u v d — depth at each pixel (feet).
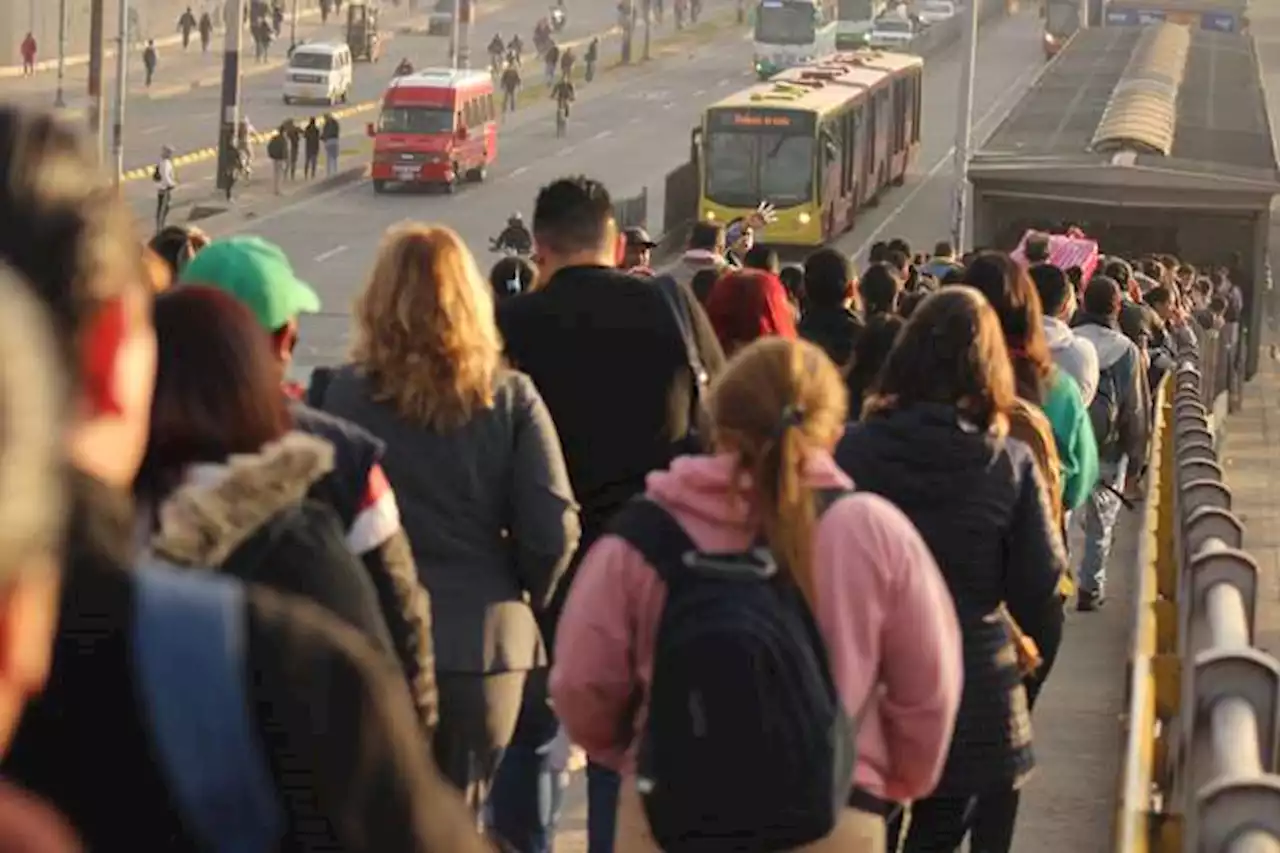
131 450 24.49
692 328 65.72
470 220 534.78
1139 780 61.87
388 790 22.72
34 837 18.85
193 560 31.55
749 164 463.42
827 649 42.83
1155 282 218.59
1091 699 115.24
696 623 41.98
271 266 52.42
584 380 65.05
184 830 22.43
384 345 56.29
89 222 23.59
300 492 32.71
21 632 19.20
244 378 37.96
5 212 23.30
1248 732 53.83
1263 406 321.73
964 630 58.70
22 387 17.85
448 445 56.90
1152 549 103.60
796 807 41.93
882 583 44.57
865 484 58.23
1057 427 85.81
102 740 22.22
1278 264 504.02
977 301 57.82
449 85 574.56
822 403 43.91
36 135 23.70
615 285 65.46
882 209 559.38
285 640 22.58
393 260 56.70
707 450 45.91
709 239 125.29
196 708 22.30
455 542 57.26
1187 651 78.28
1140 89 376.27
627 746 45.85
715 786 41.75
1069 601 136.87
